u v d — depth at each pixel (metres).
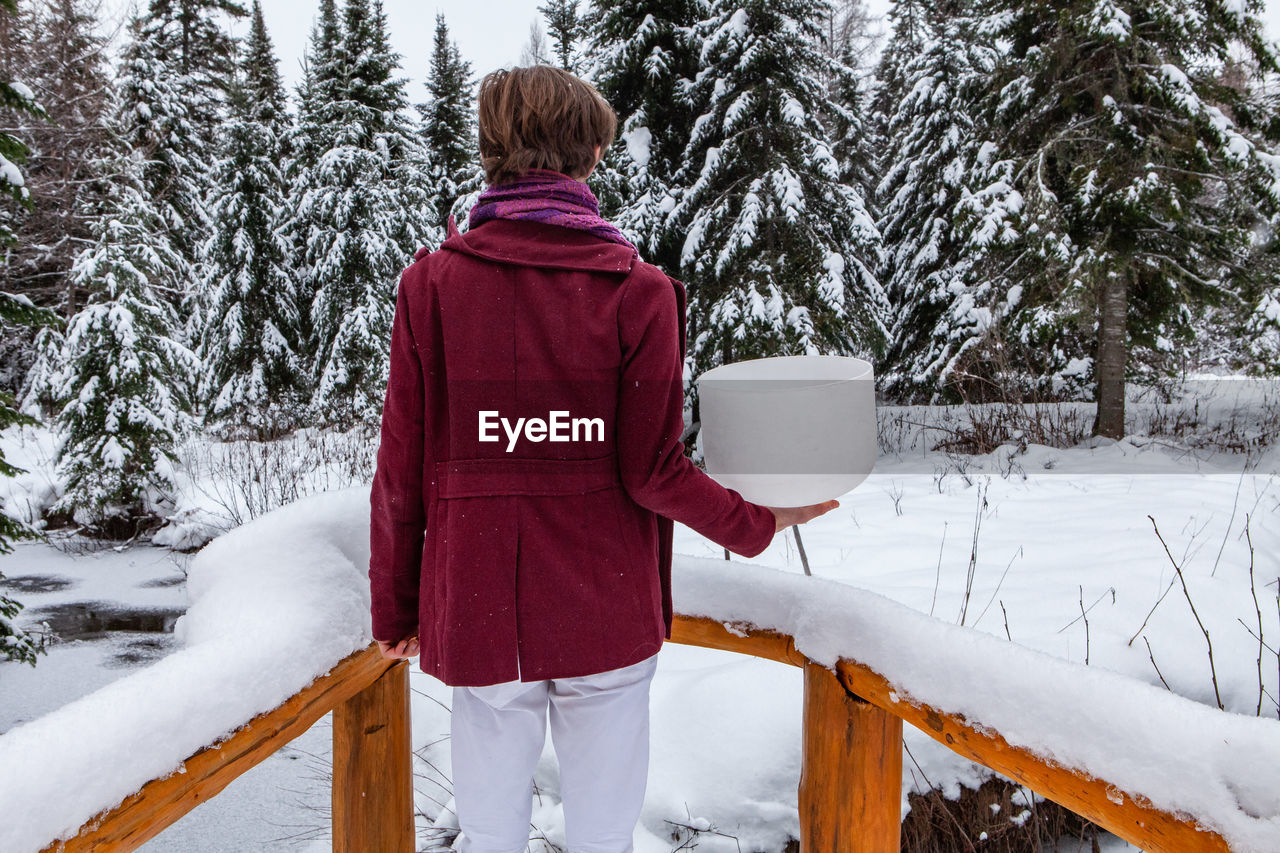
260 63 19.89
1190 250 8.59
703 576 1.47
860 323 9.49
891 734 1.26
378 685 1.47
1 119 12.88
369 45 15.99
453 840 2.53
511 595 0.99
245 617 1.12
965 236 9.95
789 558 4.72
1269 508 5.32
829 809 1.28
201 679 0.89
